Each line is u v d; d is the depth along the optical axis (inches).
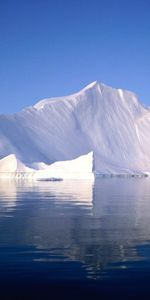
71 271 613.0
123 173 7588.6
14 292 535.2
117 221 1085.1
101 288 548.1
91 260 670.5
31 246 765.3
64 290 541.6
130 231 927.7
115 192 2265.0
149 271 614.5
